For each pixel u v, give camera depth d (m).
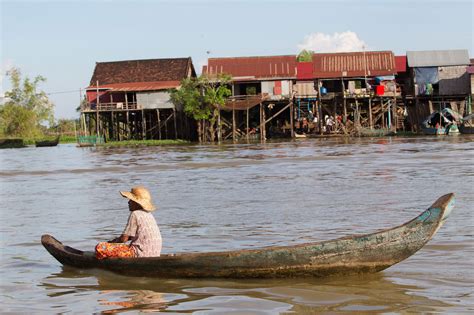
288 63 70.62
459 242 11.55
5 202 21.58
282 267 9.42
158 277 9.98
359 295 8.63
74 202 20.70
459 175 23.66
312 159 35.81
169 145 64.94
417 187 20.42
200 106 68.94
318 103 68.44
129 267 10.13
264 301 8.52
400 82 72.19
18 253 12.41
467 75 68.44
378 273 9.72
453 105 68.19
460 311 7.82
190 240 12.94
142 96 71.44
